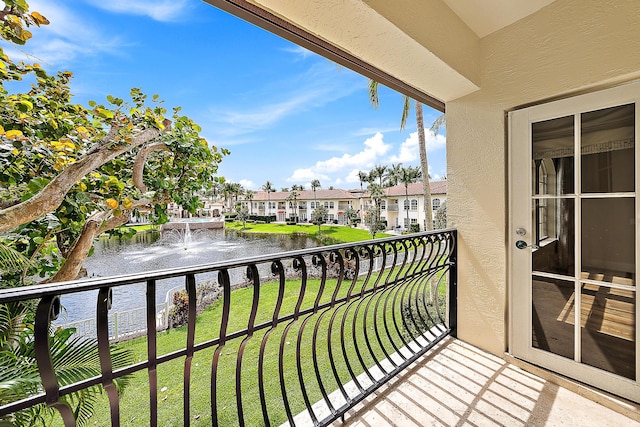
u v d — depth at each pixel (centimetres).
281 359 136
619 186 159
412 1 156
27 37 142
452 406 159
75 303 376
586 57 165
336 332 434
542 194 188
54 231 201
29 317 157
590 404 160
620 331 159
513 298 202
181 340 465
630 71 150
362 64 193
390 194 2648
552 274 184
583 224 172
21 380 124
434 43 170
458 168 230
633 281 155
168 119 249
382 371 176
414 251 201
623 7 152
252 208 3797
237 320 524
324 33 152
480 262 218
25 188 173
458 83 205
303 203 3466
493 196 210
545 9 181
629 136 155
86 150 205
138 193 247
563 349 179
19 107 165
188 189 284
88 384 79
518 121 198
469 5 182
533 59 187
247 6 137
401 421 148
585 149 170
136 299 596
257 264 118
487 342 215
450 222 236
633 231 155
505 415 152
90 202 212
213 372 110
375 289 175
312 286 717
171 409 277
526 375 187
